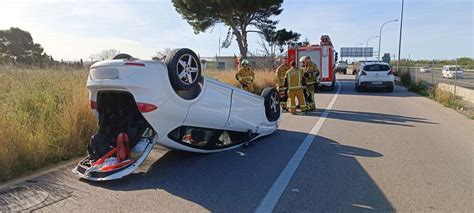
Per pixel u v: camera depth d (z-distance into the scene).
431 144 6.85
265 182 4.68
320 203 3.99
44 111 6.54
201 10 32.31
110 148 5.05
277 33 36.34
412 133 7.93
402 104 13.63
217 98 5.88
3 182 4.61
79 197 4.14
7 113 5.82
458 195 4.21
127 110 5.17
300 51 19.70
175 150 6.18
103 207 3.87
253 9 33.25
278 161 5.69
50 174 4.95
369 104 13.62
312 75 11.45
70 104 6.68
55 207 3.86
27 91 8.26
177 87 4.93
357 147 6.62
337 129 8.46
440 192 4.31
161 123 4.94
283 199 4.11
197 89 5.43
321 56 19.50
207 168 5.31
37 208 3.83
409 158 5.84
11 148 4.95
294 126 8.87
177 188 4.46
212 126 6.01
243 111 6.60
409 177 4.86
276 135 7.77
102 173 4.56
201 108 5.52
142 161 4.85
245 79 11.07
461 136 7.59
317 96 16.98
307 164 5.51
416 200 4.07
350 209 3.83
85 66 16.97
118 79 4.66
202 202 4.02
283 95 11.48
